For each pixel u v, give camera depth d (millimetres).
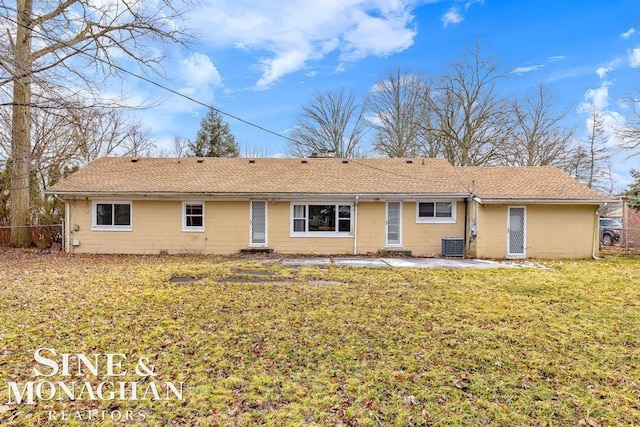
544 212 13883
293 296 7164
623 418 3195
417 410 3285
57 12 10320
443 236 14594
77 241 14148
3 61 8398
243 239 14523
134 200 14258
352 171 16281
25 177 15070
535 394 3582
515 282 8750
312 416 3172
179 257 13422
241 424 3053
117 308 6238
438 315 6016
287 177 15539
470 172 16453
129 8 11430
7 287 7750
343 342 4836
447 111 28562
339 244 14633
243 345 4711
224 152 35969
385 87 30391
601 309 6480
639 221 19016
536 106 28359
